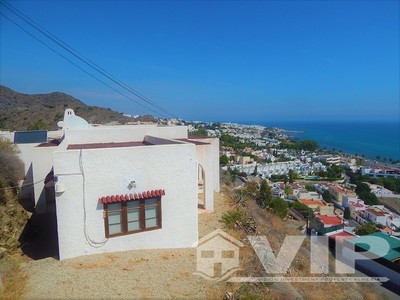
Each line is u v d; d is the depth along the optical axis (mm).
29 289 8000
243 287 8984
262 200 24109
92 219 9906
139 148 10375
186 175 11141
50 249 11164
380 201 73000
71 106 68375
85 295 7918
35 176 14562
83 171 9672
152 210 10789
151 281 8820
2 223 11211
